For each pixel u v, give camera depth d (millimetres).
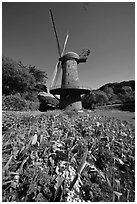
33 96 25250
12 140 3668
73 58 20188
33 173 2654
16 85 22688
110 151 4148
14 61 24812
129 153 4195
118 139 5090
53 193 2496
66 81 18984
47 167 2928
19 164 2910
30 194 2393
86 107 40719
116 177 3375
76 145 3914
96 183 3020
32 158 3033
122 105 28875
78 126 6211
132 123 7934
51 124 5781
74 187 2705
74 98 19094
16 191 2416
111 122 7777
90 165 3377
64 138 4352
